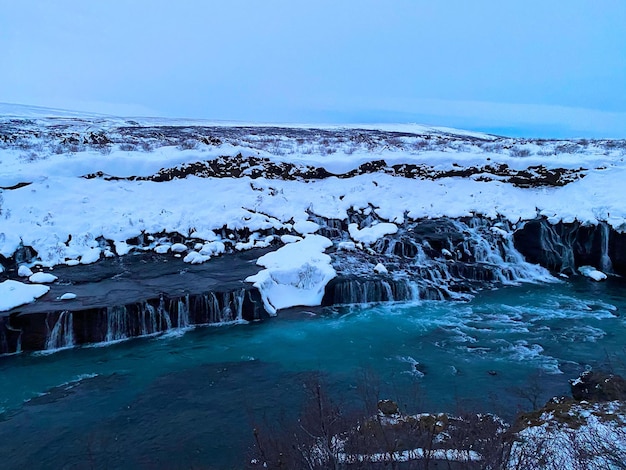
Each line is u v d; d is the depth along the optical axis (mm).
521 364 10969
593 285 17297
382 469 5391
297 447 5664
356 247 18781
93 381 10289
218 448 7758
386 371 10664
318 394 6391
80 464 7461
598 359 11188
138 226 18219
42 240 16391
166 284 14477
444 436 6676
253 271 15891
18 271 14875
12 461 7578
